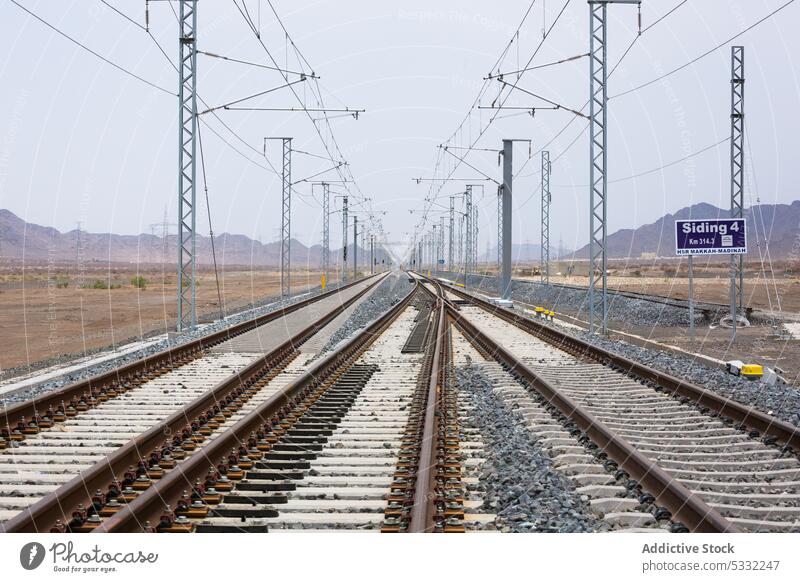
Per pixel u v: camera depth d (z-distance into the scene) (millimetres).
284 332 24281
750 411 10094
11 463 8180
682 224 21125
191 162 24688
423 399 11586
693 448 9062
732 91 26984
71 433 9570
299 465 7898
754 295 51875
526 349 20125
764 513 6660
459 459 8383
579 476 7488
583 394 12672
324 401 11867
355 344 19562
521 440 9062
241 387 12898
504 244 39094
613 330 27797
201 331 24828
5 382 14828
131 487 7086
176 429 9578
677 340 25328
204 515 6316
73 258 187625
